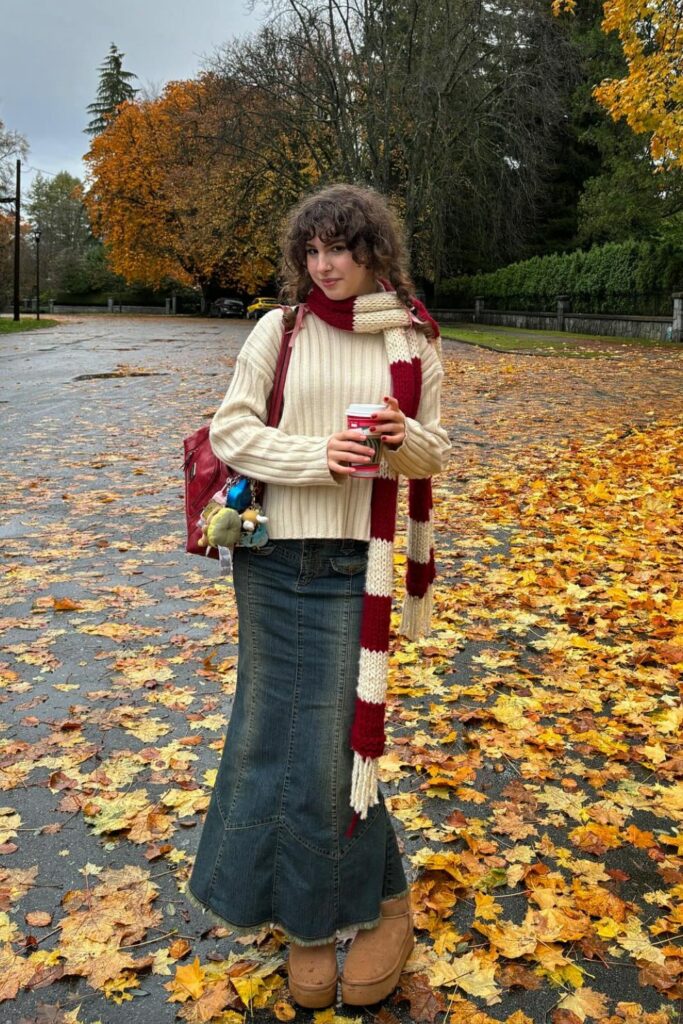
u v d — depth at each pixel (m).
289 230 2.06
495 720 3.53
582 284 29.70
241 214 39.69
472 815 2.91
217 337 28.97
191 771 3.14
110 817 2.86
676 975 2.23
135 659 4.06
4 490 7.49
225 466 2.14
